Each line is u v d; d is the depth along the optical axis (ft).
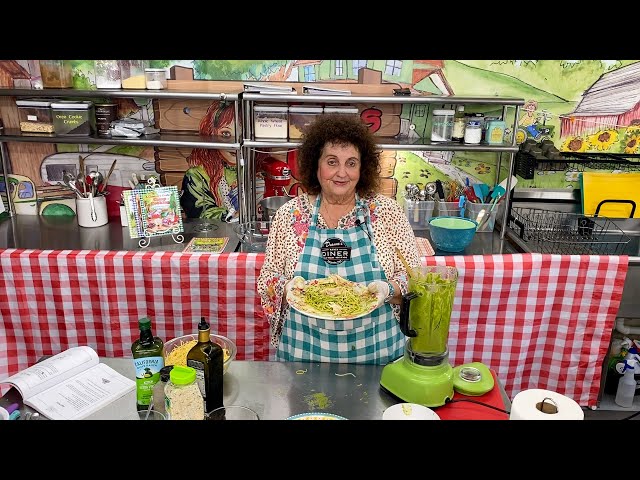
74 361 5.85
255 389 5.77
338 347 6.73
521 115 11.76
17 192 12.37
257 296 9.37
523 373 9.81
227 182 12.25
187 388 4.79
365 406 5.50
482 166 12.08
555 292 9.14
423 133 11.90
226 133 11.76
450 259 9.00
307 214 7.07
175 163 12.18
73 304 9.43
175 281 9.29
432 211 11.75
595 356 9.46
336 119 6.70
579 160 11.09
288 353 6.95
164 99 11.70
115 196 12.41
